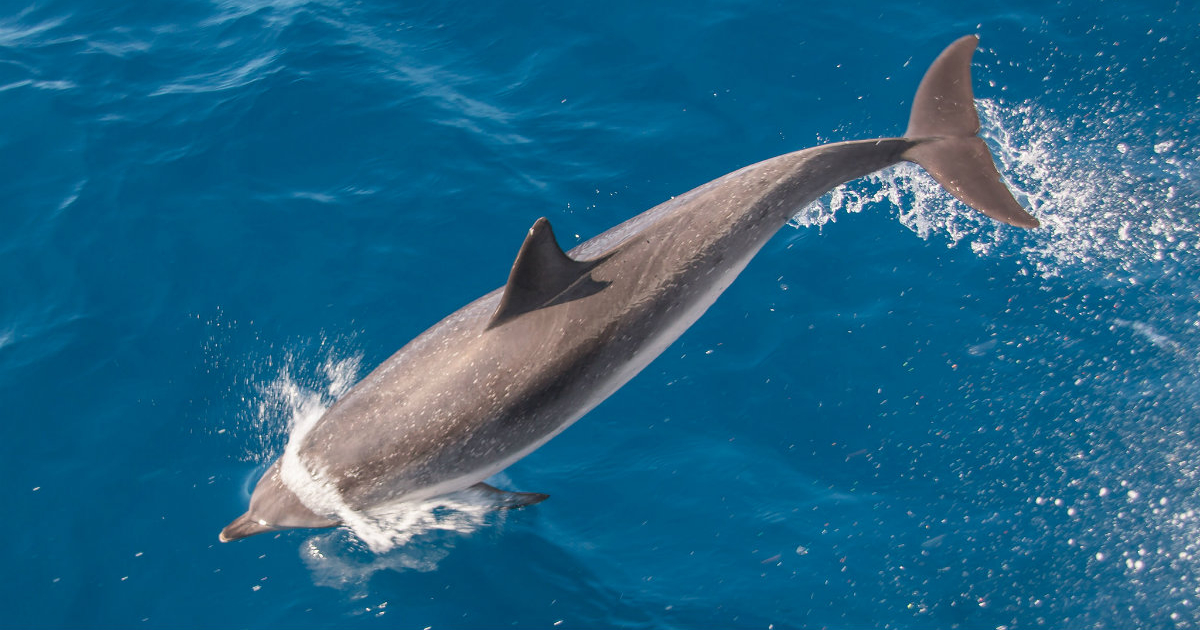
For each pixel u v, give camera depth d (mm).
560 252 7617
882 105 12289
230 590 8680
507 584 8805
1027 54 12578
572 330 7887
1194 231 10719
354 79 12961
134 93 12969
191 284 10828
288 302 10680
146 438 9617
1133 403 9609
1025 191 11211
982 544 8922
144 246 11172
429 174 11891
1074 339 10102
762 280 10875
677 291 8156
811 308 10617
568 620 8602
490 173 11883
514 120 12500
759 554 8992
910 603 8648
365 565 8891
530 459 9727
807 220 11312
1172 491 9078
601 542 9141
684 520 9258
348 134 12344
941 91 9258
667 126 12328
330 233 11305
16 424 9703
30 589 8633
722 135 12195
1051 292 10453
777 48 13008
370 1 14203
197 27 14039
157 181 11820
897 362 10156
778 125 12242
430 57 13328
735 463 9609
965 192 8727
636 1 13664
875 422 9805
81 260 11047
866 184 11523
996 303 10453
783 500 9344
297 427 9641
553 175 11875
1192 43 12414
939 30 12984
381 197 11664
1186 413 9484
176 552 8875
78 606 8547
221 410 9844
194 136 12328
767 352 10344
